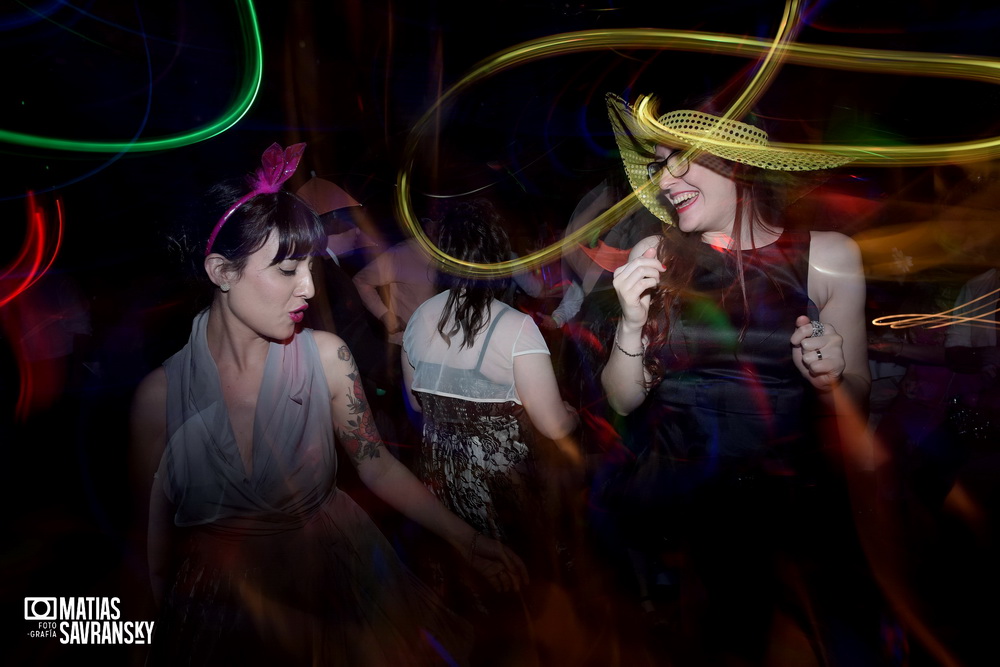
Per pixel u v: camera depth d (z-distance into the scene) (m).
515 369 2.47
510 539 2.54
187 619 1.83
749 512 2.11
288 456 1.89
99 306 5.27
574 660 2.46
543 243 4.73
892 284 3.62
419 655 2.01
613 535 2.51
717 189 2.09
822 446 2.12
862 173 3.78
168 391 1.83
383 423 3.55
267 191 1.72
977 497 2.97
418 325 2.63
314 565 1.95
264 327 1.77
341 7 8.05
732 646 2.18
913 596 2.77
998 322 3.18
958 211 3.29
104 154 6.17
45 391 5.00
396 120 8.02
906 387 3.33
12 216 5.77
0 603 3.04
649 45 4.63
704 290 2.19
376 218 3.85
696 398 2.21
